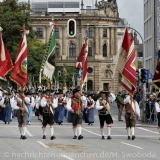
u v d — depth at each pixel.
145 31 92.88
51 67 25.33
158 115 25.05
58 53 145.12
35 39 94.81
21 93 23.73
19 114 23.59
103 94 24.11
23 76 24.27
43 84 90.75
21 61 24.55
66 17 143.50
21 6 82.06
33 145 20.81
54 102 23.59
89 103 35.31
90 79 143.50
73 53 145.12
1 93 35.12
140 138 24.77
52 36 25.58
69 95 37.94
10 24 75.88
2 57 26.95
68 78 128.12
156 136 26.14
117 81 142.75
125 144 21.59
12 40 76.00
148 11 88.50
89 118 35.12
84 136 25.66
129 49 24.38
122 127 32.69
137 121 38.72
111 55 144.25
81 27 143.62
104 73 143.75
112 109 66.38
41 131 28.56
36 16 142.62
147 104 37.09
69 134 26.88
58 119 35.50
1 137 24.58
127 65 24.16
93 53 144.38
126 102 23.91
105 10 143.25
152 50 81.38
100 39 143.75
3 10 78.88
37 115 42.00
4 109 34.94
